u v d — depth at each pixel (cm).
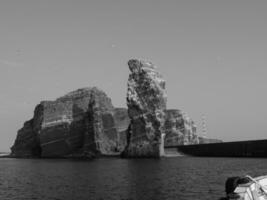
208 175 9112
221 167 12038
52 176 10006
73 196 5959
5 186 7606
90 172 11169
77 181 8319
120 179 8531
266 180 3841
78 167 14250
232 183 3719
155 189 6506
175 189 6438
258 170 10425
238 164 13500
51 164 17762
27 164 18375
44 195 6175
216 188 6456
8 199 5853
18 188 7231
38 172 11838
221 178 8250
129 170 11700
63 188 7019
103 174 10200
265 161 15650
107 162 18062
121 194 6000
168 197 5603
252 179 3731
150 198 5559
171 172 10400
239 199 3481
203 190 6238
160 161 17812
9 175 10662
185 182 7525
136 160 19712
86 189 6750
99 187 6994
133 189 6575
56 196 6025
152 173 10169
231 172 9900
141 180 8175
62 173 11112
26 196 6125
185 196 5650
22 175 10644
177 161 17475
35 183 8119
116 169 12369
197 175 9156
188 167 12500
